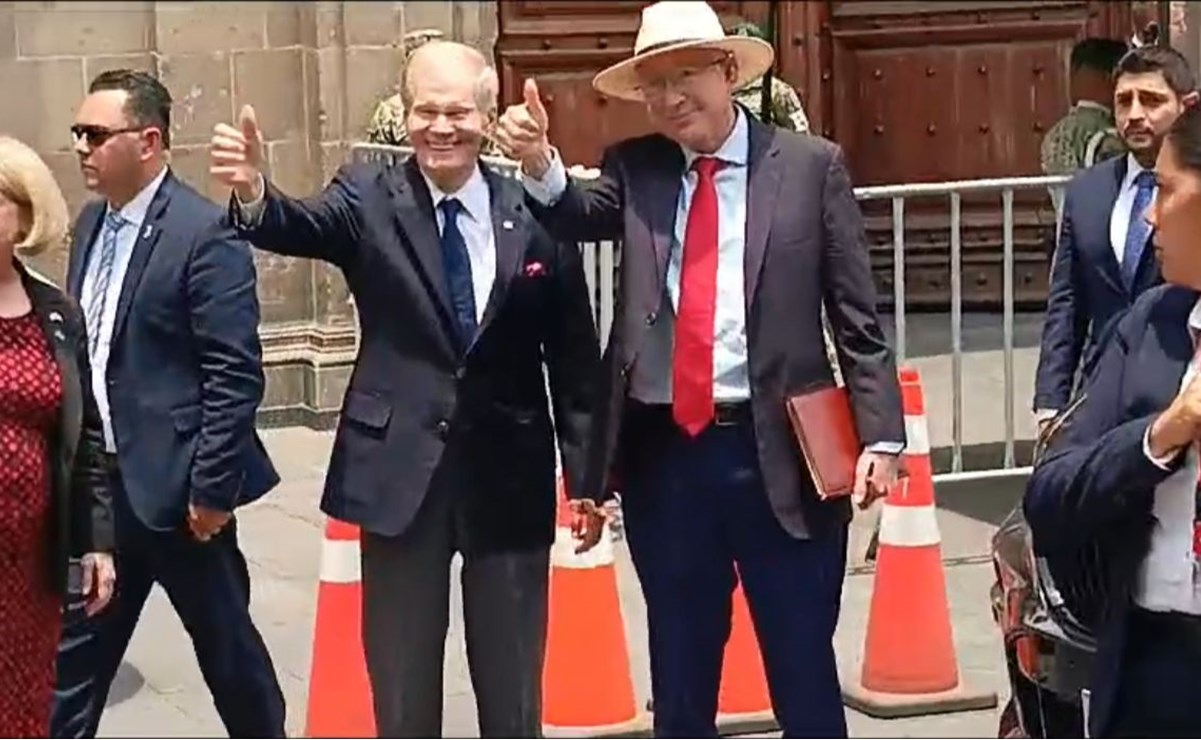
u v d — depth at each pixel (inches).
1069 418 172.9
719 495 209.8
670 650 213.9
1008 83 525.0
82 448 209.8
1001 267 516.1
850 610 317.7
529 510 214.5
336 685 261.3
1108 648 168.6
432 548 212.5
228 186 205.3
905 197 386.0
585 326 215.2
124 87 223.5
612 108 492.4
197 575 226.5
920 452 278.2
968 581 331.9
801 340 208.8
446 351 210.4
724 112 208.5
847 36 520.1
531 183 209.5
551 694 269.6
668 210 210.1
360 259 211.0
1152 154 253.8
